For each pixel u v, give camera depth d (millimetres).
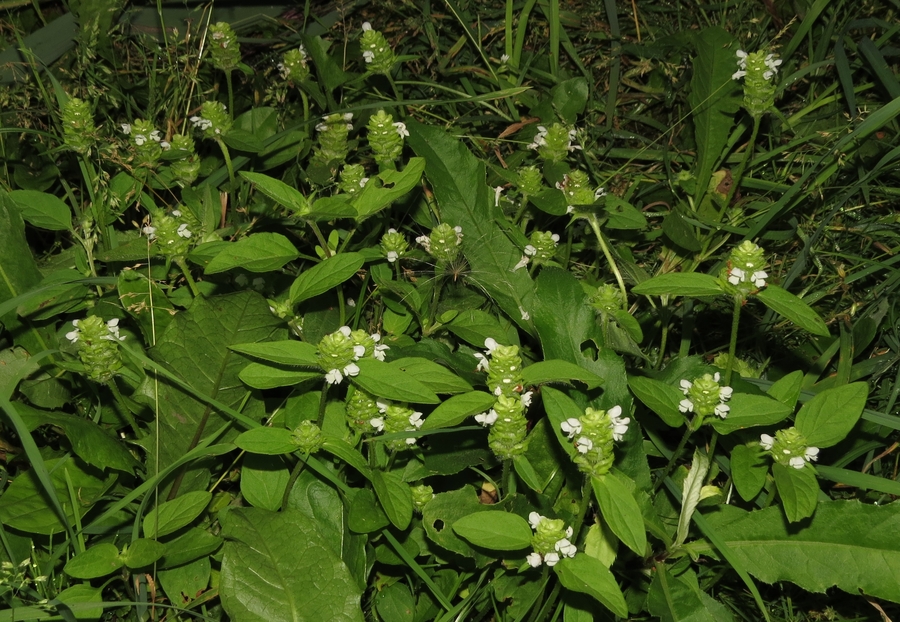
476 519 527
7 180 757
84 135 672
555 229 765
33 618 542
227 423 604
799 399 645
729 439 631
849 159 736
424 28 879
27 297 579
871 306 691
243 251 584
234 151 772
